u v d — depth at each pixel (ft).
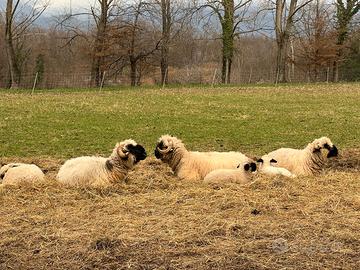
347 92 120.67
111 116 77.71
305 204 29.53
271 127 69.62
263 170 36.78
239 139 61.36
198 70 223.51
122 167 33.91
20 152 52.47
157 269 21.13
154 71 183.32
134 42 165.58
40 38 193.67
